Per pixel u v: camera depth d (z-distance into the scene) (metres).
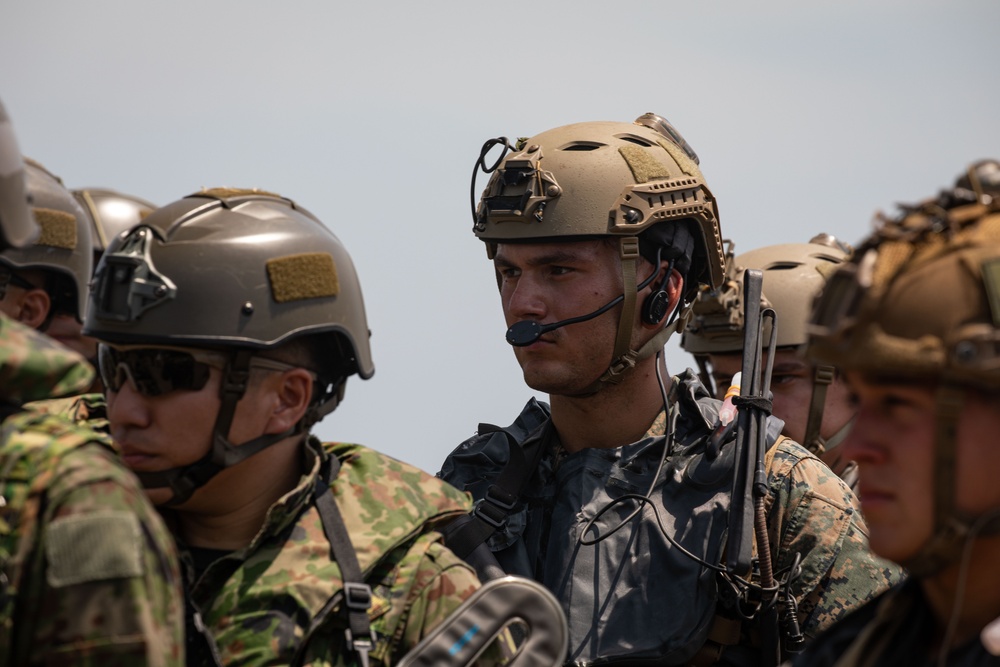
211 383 4.36
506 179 6.05
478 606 4.24
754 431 5.70
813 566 5.66
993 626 2.92
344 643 4.32
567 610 5.66
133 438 4.33
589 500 5.91
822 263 7.86
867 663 3.34
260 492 4.55
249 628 4.27
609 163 6.03
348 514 4.55
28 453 3.31
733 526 5.50
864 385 3.11
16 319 5.75
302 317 4.48
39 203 5.72
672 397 6.18
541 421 6.39
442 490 4.80
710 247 6.38
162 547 3.40
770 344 5.97
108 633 3.19
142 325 4.30
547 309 5.96
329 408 4.73
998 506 2.97
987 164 3.26
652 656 5.47
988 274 2.93
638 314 6.05
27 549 3.21
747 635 5.62
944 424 2.96
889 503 3.08
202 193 4.61
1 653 3.17
